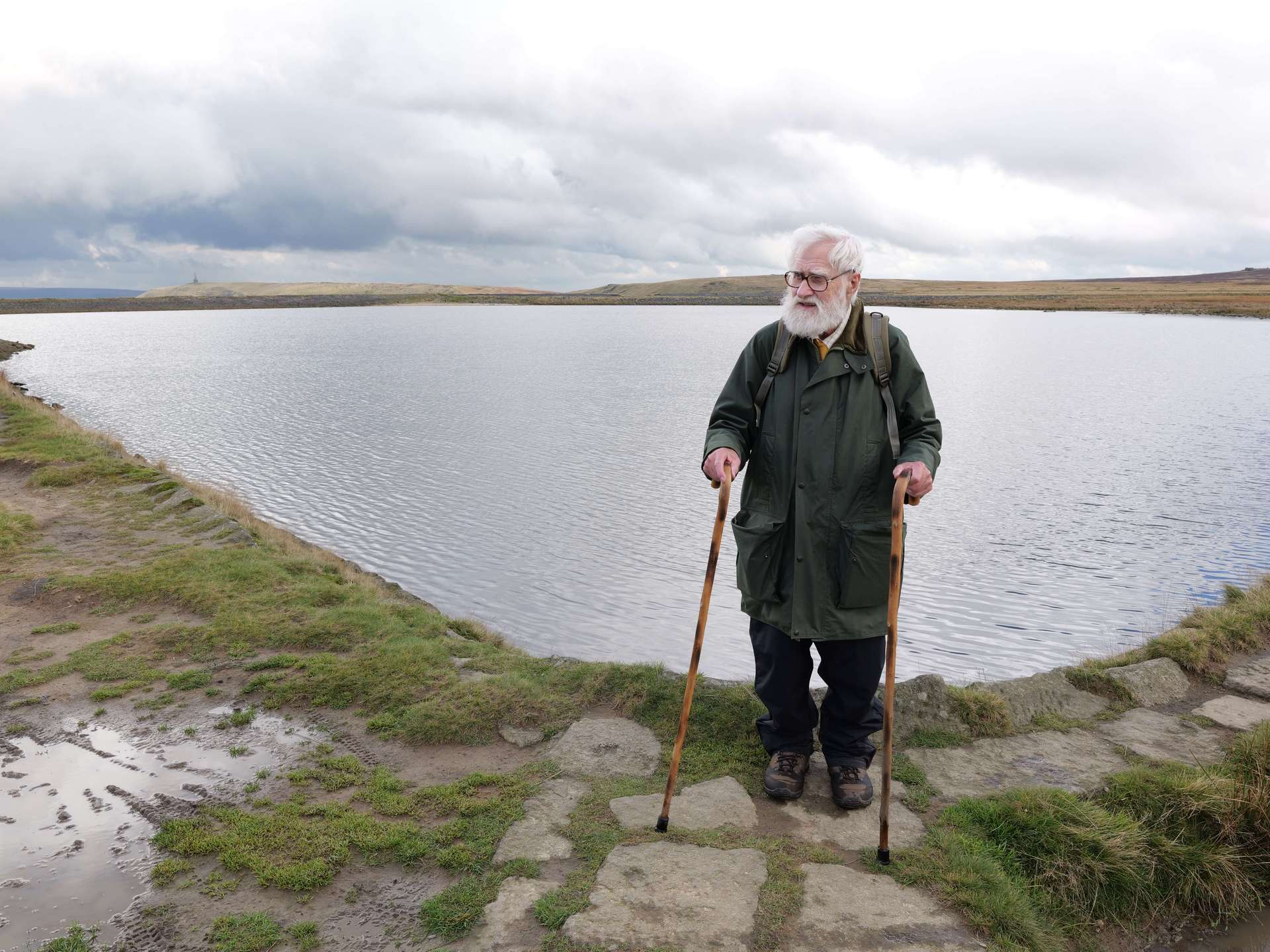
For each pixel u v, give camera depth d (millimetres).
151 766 4230
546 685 4957
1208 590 14391
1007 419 35000
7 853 3498
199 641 5859
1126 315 145250
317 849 3406
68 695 5090
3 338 79938
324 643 5836
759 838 3420
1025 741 4344
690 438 29734
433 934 2922
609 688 4820
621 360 62688
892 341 3484
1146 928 3322
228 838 3502
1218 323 120688
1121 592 14320
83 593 7004
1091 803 3695
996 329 105625
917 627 12734
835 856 3312
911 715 4402
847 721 3715
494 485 22109
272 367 55250
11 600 6922
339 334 95938
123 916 3086
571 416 34594
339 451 26266
